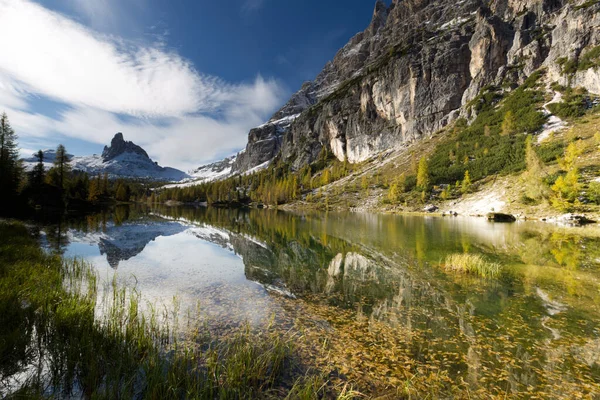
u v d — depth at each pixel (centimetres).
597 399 555
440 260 1830
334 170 14575
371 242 2558
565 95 8456
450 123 11981
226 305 1035
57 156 6462
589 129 6506
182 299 1088
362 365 661
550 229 3262
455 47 13125
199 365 625
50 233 2588
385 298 1151
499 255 1925
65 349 612
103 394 506
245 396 532
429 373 634
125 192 12419
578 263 1702
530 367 663
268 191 12744
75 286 1131
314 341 770
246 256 2048
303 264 1794
